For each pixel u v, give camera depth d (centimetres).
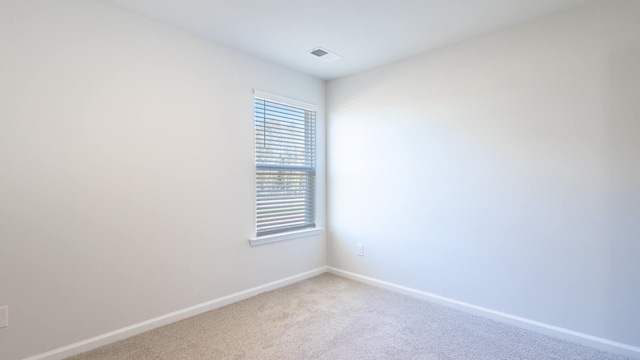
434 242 283
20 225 179
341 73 344
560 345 211
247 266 293
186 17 228
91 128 203
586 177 209
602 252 204
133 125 221
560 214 219
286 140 331
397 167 308
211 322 243
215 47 267
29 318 183
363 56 296
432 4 208
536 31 227
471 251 261
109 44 210
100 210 207
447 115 273
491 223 250
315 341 215
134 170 221
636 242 193
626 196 196
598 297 206
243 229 289
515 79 236
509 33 239
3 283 175
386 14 221
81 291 200
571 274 216
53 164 189
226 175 275
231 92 279
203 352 201
